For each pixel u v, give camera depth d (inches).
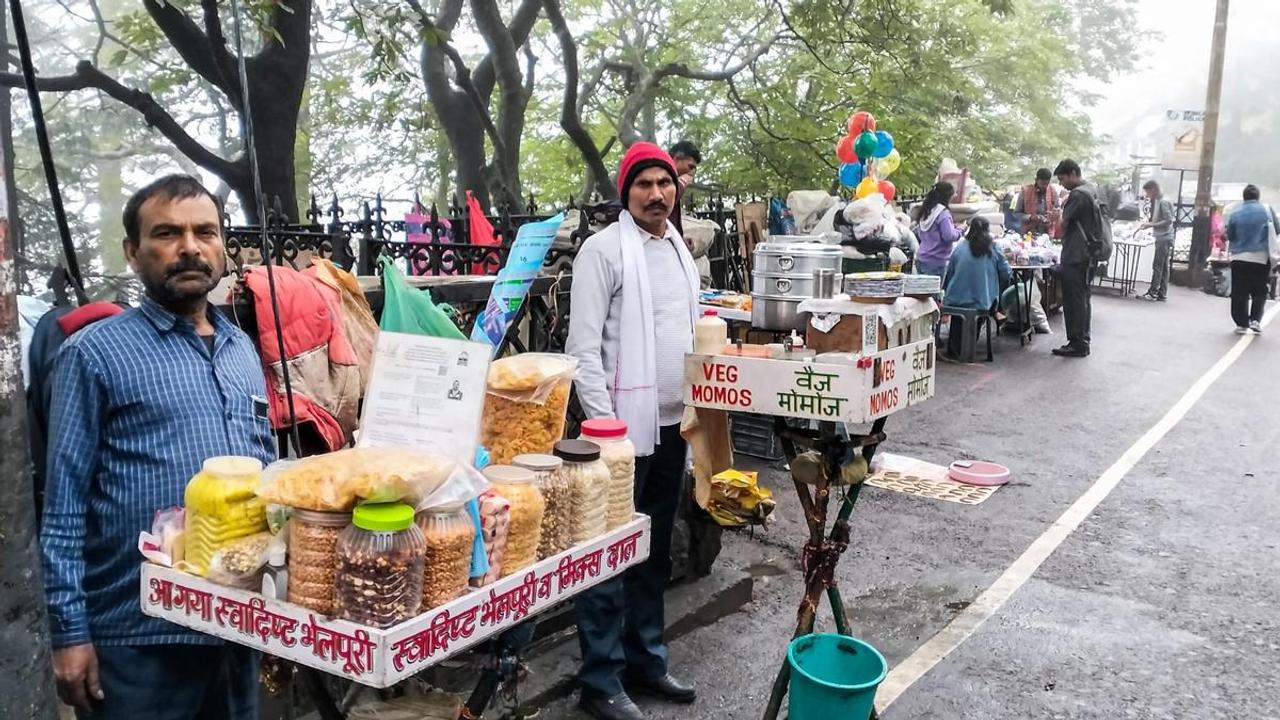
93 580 83.9
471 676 134.9
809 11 528.1
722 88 664.4
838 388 110.0
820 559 120.0
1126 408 336.2
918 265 430.3
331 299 114.8
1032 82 888.9
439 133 657.6
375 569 65.9
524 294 99.9
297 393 107.2
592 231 204.4
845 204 382.3
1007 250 449.1
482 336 99.3
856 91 554.3
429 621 68.6
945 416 324.8
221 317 92.4
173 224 83.4
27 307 115.3
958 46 553.0
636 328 128.3
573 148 728.3
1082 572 196.2
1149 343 465.1
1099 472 264.2
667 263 133.9
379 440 78.0
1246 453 283.1
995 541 213.3
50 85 322.7
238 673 92.4
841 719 109.0
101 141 376.8
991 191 693.9
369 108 595.2
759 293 149.0
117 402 82.3
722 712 142.9
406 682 94.7
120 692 83.4
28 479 57.2
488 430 95.1
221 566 71.1
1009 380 380.5
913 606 180.4
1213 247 784.3
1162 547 210.1
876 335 113.3
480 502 76.5
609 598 132.0
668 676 145.4
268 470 72.6
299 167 634.8
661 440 134.3
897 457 275.4
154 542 77.4
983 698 147.3
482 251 210.5
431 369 78.1
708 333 123.7
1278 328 515.5
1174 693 149.1
